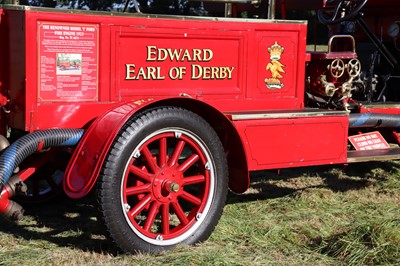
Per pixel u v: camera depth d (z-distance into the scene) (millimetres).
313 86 4668
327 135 4273
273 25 4242
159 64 3859
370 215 4445
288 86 4375
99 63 3658
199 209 3678
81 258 3438
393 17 5656
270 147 4027
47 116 3531
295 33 4355
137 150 3404
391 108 5020
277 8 5441
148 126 3410
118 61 3717
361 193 5098
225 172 3719
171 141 3734
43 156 3717
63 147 3619
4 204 3391
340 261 3529
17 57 3521
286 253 3646
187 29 3918
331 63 4461
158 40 3834
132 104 3482
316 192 4953
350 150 4879
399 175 5660
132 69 3771
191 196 3666
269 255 3596
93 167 3301
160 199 3537
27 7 3391
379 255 3521
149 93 3844
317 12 5328
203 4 5273
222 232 3924
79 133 3549
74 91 3602
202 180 3686
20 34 3465
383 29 5750
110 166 3299
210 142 3633
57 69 3527
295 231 4043
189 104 3643
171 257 3391
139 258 3375
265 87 4273
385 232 3744
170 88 3918
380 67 5746
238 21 4102
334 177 5617
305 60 4434
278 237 3924
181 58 3932
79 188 3320
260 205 4629
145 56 3805
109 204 3309
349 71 4543
